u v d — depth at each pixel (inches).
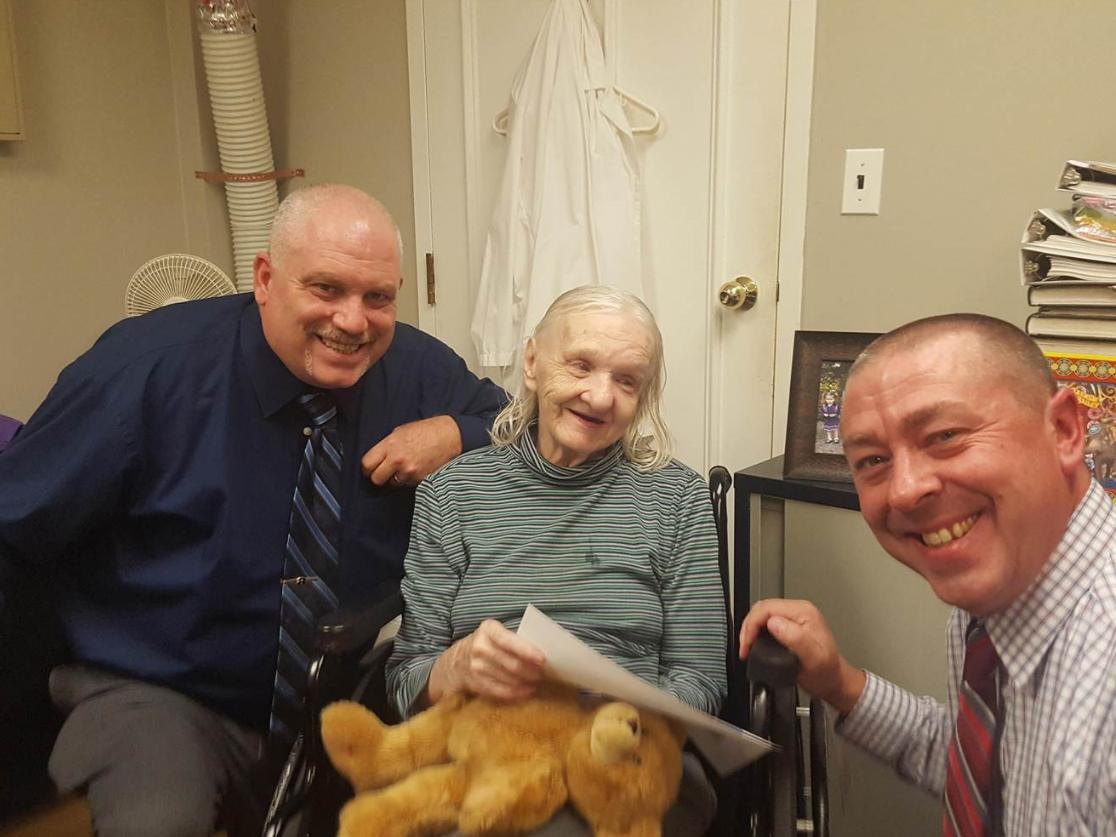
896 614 56.1
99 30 90.0
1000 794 36.2
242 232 95.5
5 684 60.2
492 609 52.1
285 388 56.2
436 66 86.4
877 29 64.8
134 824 46.6
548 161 74.6
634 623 51.3
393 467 57.3
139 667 54.7
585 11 75.1
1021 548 33.7
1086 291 49.5
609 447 54.6
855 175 67.4
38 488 52.5
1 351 83.8
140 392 54.1
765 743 38.8
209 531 55.4
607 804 39.6
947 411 33.2
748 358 75.4
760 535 58.4
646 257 77.9
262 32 96.3
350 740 43.1
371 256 52.7
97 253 91.4
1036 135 60.5
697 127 74.2
